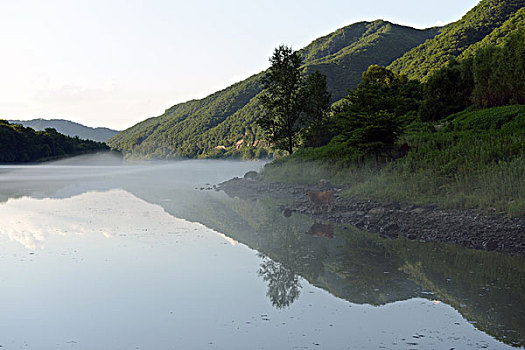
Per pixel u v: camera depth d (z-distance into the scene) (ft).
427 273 25.88
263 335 17.20
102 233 40.11
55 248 33.78
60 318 19.34
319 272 26.58
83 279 25.39
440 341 16.39
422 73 440.04
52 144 424.87
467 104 109.81
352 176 69.00
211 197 74.54
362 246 33.63
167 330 17.87
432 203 44.50
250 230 41.37
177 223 45.65
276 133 139.95
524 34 86.07
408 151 67.41
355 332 17.38
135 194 80.94
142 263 29.01
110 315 19.75
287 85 135.44
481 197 41.19
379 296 21.80
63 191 88.33
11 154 363.76
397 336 16.89
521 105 80.53
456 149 59.11
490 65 93.30
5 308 20.77
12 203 65.21
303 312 19.72
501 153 51.65
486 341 16.33
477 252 30.78
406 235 36.99
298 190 71.87
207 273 26.58
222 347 16.17
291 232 40.06
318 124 136.26
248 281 24.77
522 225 33.81
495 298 21.29
